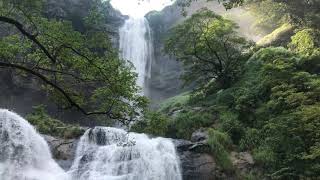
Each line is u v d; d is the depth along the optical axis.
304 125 24.31
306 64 30.73
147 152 25.83
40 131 26.38
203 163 25.45
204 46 33.75
